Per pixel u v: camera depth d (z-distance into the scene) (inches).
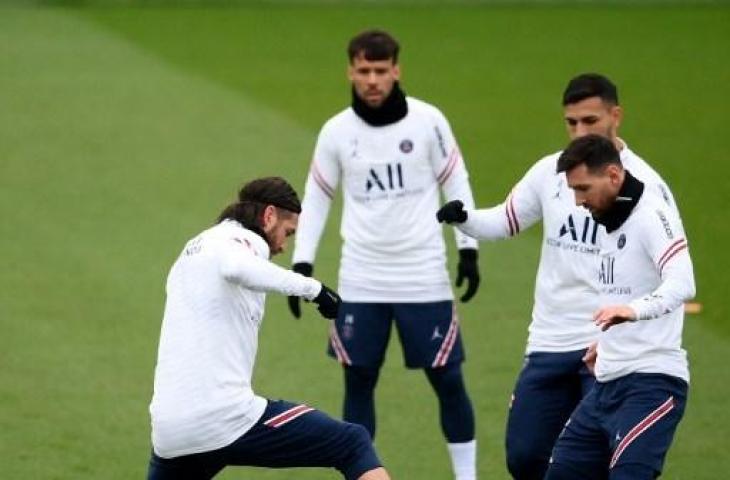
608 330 1042.7
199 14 3644.2
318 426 1056.8
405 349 1312.7
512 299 1839.3
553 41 3454.7
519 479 1168.8
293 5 3764.8
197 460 1045.2
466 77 3105.3
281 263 1972.2
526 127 2719.0
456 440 1312.7
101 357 1643.7
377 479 1058.7
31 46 3218.5
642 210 1038.4
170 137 2583.7
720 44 3430.1
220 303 1025.5
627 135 2669.8
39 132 2591.0
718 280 1899.6
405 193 1293.1
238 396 1034.7
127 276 1918.1
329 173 1316.4
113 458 1364.4
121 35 3371.1
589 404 1069.1
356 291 1302.9
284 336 1720.0
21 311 1782.7
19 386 1549.0
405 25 3592.5
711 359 1628.9
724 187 2336.4
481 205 2257.6
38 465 1341.0
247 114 2741.1
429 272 1296.8
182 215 2176.4
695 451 1386.6
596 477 1068.5
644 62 3250.5
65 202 2230.6
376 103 1279.5
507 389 1552.7
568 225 1113.4
